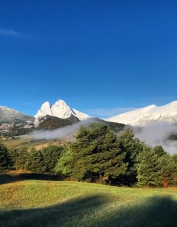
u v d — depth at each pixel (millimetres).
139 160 68750
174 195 39250
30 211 29609
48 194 42438
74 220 22234
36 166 94000
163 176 64688
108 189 45281
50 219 23594
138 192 42594
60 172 76562
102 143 62688
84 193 41250
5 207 33500
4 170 93562
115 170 60906
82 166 61281
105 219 21719
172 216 23266
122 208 25812
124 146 67688
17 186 44812
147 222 20484
